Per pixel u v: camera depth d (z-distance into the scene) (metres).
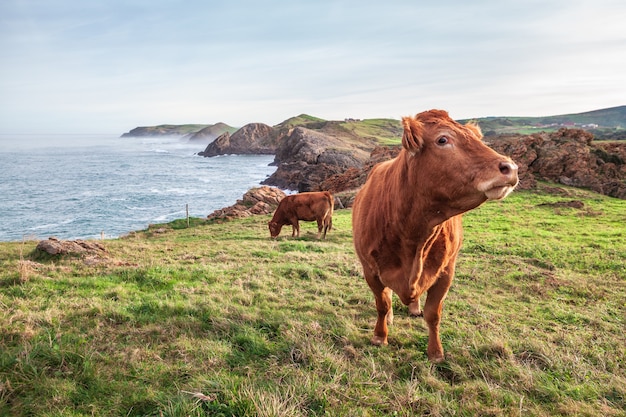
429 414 3.71
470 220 19.95
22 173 89.12
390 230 4.17
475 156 3.08
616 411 3.77
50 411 3.54
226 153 161.00
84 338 4.93
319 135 111.12
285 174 72.50
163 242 17.89
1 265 9.24
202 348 4.79
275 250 13.57
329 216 18.59
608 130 165.38
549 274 9.41
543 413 3.78
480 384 4.21
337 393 3.94
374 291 5.09
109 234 33.38
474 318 6.43
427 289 4.53
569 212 21.95
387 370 4.56
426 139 3.39
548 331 6.09
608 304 7.44
